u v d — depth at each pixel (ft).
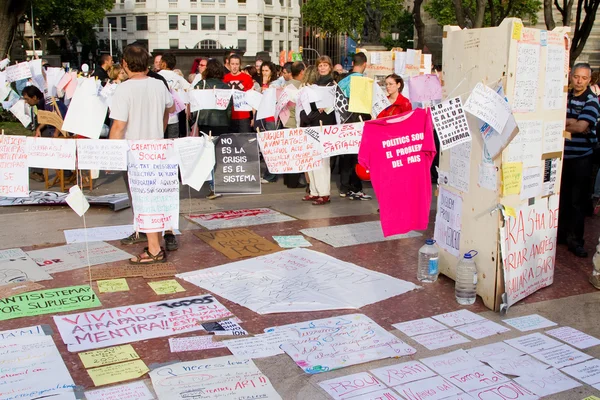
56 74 29.35
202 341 13.16
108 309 14.73
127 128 17.10
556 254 19.99
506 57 14.11
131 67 17.04
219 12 244.42
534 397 11.28
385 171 15.31
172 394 11.02
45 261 17.99
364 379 11.75
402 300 15.74
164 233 19.44
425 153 15.56
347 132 18.54
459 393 11.33
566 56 15.88
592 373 12.23
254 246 19.85
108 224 22.21
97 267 17.57
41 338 13.10
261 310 14.85
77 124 16.58
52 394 10.91
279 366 12.21
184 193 28.02
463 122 14.80
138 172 16.99
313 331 13.74
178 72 33.73
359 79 18.61
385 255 19.36
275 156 18.28
